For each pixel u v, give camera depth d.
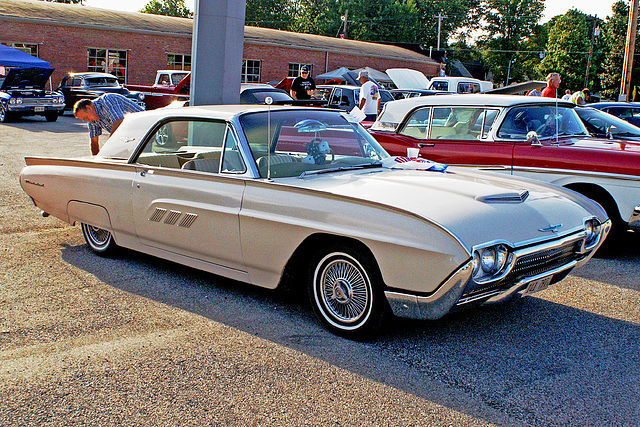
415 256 3.35
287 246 3.89
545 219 3.72
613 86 55.53
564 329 4.04
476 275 3.30
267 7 73.81
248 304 4.40
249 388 3.17
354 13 64.50
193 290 4.67
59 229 6.45
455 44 79.62
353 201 3.64
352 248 3.66
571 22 73.81
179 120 4.73
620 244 6.57
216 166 4.41
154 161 4.86
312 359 3.52
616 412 2.99
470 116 6.72
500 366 3.47
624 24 61.22
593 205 4.25
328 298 3.92
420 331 3.96
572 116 7.01
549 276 3.75
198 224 4.38
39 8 27.62
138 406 2.96
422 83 26.00
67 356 3.49
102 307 4.27
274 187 4.00
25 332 3.81
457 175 4.40
